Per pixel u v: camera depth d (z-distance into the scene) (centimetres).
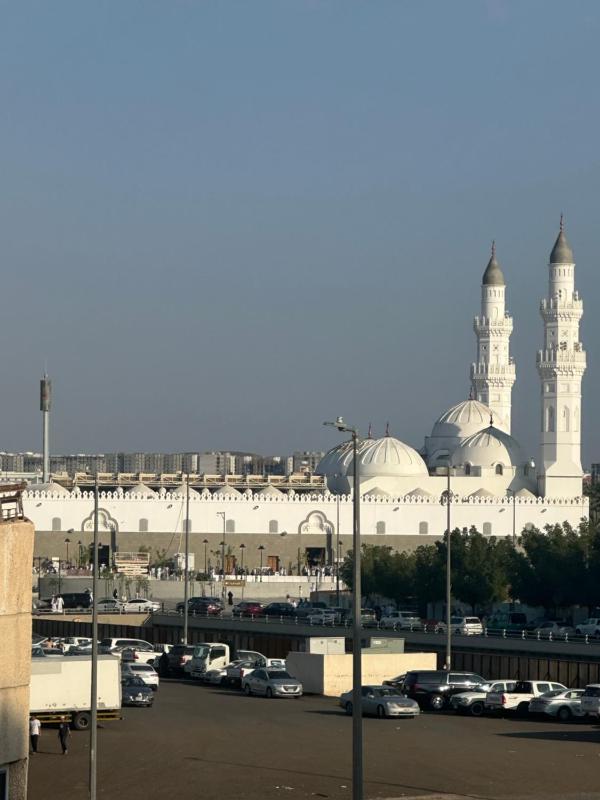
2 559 5641
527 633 14762
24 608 5756
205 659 13200
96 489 7550
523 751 8756
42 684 9562
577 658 12656
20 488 5909
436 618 18962
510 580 18700
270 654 15512
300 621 16775
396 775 7969
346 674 12075
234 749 8806
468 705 10612
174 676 13775
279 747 8888
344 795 7438
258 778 7869
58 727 9656
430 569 19288
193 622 17162
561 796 7456
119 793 7481
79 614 19138
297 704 11262
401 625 16200
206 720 10125
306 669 12169
